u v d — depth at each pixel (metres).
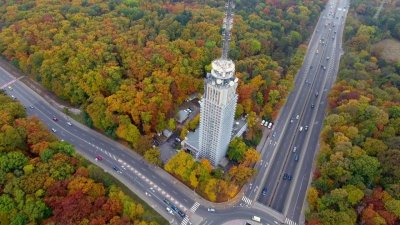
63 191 198.12
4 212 187.62
